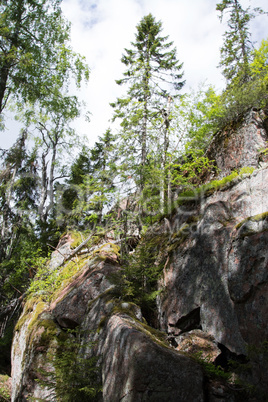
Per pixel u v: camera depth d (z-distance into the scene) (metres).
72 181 20.67
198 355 4.76
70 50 11.49
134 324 5.80
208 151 10.62
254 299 4.66
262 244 4.82
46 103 11.88
